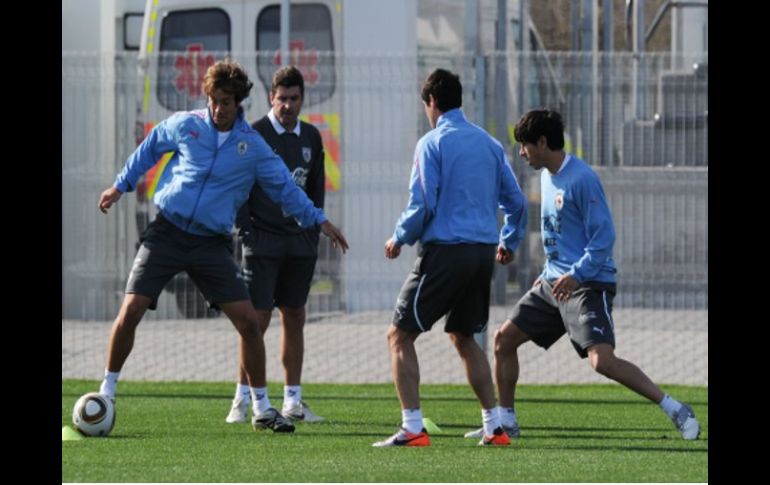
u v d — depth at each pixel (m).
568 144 42.28
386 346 42.75
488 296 26.91
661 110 42.31
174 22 51.03
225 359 42.81
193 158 27.89
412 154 41.88
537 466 23.62
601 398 37.12
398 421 31.69
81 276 43.97
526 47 48.12
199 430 29.48
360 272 42.34
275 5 50.28
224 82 27.38
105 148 43.59
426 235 26.23
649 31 49.62
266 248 30.95
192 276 28.53
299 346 31.73
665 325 42.88
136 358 42.78
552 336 28.70
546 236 28.11
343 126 42.12
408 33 48.06
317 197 31.98
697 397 37.38
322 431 29.52
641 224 42.78
